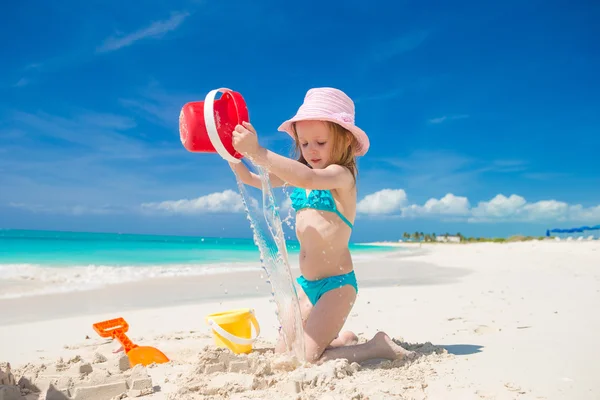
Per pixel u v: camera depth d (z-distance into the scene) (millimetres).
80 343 3812
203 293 6930
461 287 7016
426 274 9508
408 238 72000
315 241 3240
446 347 3287
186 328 4418
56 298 6320
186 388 2359
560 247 18422
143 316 5035
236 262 13719
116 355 3326
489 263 12164
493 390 2266
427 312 4855
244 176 3164
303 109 3271
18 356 3395
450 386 2334
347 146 3291
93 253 16906
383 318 4582
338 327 3064
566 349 3016
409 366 2746
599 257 12398
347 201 3275
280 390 2324
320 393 2273
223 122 2791
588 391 2230
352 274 3295
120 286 7668
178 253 18531
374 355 2971
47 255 15055
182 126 2938
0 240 29016
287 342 3049
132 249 20969
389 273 9828
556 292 6012
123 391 2365
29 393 2352
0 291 6910
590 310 4531
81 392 2271
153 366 2982
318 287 3217
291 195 3473
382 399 2141
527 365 2668
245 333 3332
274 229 2986
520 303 5164
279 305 3133
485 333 3766
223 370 2672
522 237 42656
